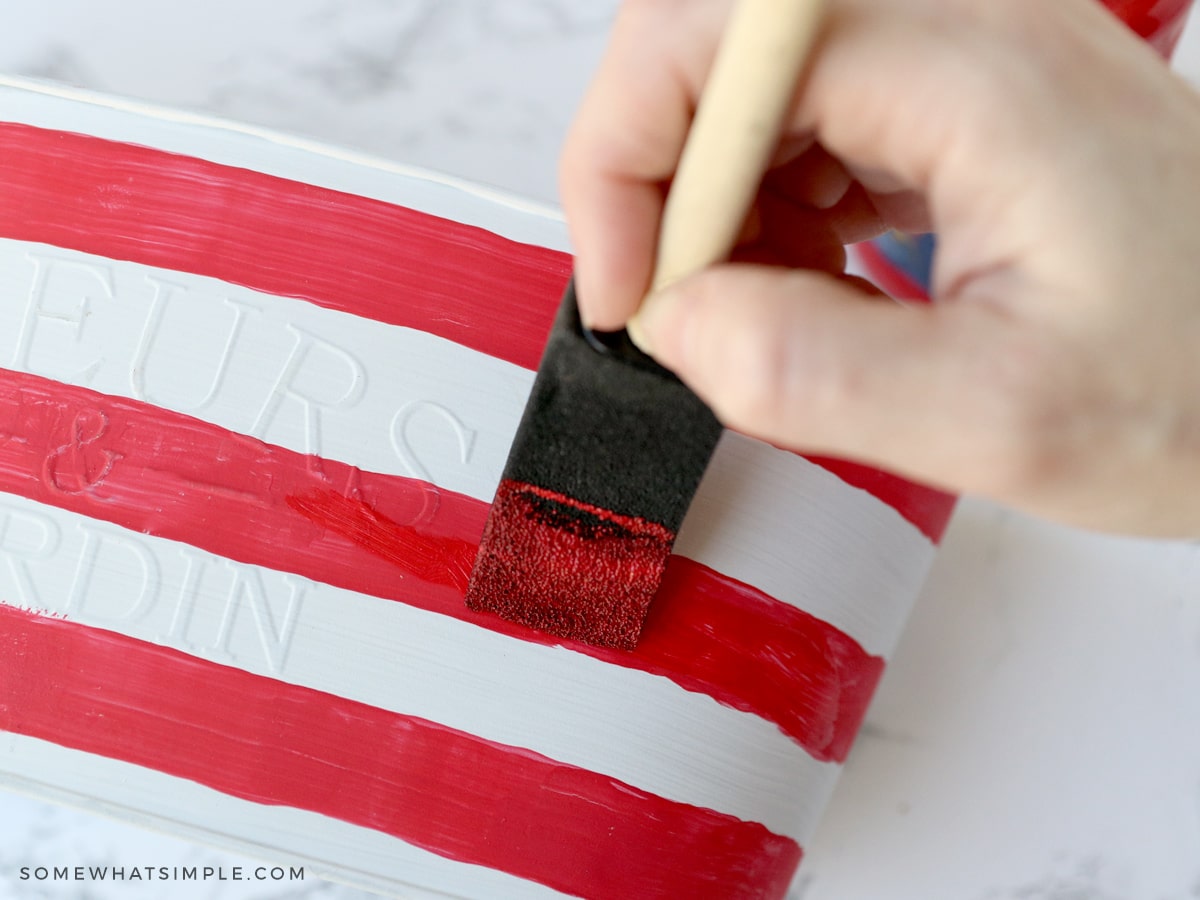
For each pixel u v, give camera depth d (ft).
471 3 0.87
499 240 0.64
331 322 0.64
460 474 0.63
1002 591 0.83
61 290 0.65
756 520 0.64
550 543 0.58
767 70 0.40
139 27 0.86
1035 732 0.82
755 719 0.64
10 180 0.66
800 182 0.55
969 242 0.43
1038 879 0.82
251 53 0.86
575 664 0.63
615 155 0.47
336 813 0.63
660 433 0.55
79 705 0.63
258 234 0.65
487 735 0.63
